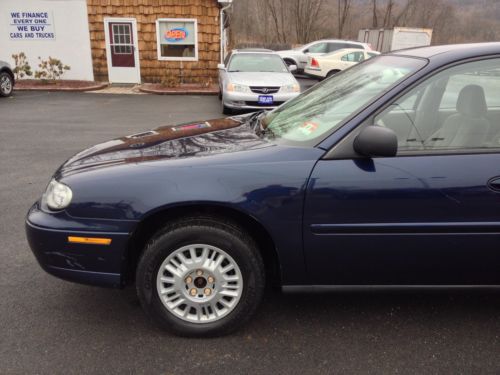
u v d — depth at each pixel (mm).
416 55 2768
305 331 2684
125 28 14945
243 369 2367
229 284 2562
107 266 2510
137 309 2891
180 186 2393
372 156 2354
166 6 14695
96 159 2750
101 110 10969
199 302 2562
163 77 15523
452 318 2824
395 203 2377
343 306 2941
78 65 15297
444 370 2369
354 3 38219
